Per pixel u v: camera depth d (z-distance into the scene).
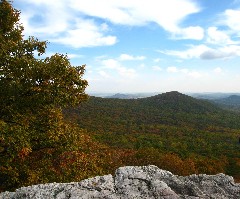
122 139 108.50
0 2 16.20
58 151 15.20
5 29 16.34
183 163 67.12
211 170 77.75
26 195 5.93
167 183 6.32
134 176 6.45
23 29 16.77
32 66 13.71
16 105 13.74
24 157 14.57
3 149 13.55
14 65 13.76
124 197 5.78
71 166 15.12
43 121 14.59
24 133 12.97
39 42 15.99
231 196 5.95
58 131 14.61
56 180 14.30
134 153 64.75
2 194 6.10
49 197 5.82
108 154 19.69
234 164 92.50
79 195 5.80
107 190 6.00
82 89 14.39
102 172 17.02
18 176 14.38
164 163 62.91
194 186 6.15
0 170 13.52
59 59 13.82
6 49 14.49
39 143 14.73
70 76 13.95
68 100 14.02
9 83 13.88
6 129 12.31
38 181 14.01
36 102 13.61
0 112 14.04
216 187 6.23
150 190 5.96
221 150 115.81
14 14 16.34
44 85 13.62
